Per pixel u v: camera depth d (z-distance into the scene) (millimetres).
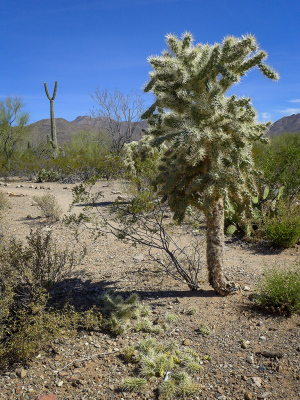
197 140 3328
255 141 3689
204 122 3486
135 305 3949
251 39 3498
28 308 3535
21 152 24594
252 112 3449
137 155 11352
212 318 3623
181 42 3805
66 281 4812
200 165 3779
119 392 2613
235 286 4180
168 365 2846
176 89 3787
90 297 4305
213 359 2949
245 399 2441
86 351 3174
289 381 2578
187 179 3900
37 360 3045
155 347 3109
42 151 25656
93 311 3865
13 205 10547
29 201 11344
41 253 4055
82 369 2900
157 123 4297
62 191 14383
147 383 2701
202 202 3812
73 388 2672
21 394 2604
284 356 2865
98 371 2875
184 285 4668
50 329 3162
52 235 7145
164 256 5816
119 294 4395
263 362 2836
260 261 5504
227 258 5730
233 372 2744
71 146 28875
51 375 2834
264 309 3701
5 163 22266
